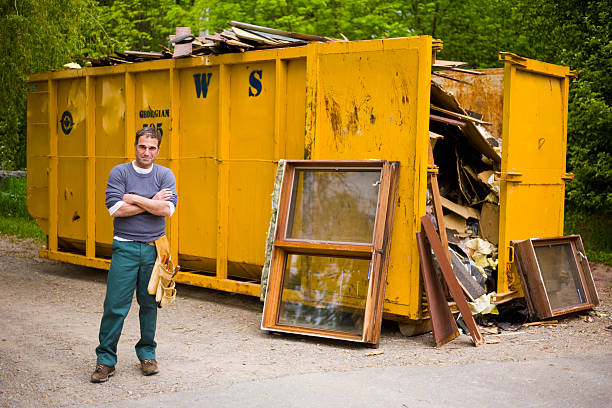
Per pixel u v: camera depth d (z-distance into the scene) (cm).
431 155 664
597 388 478
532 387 480
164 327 688
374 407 439
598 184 1312
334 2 1575
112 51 1488
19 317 723
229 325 696
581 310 745
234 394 468
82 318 723
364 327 600
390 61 654
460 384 488
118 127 927
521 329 685
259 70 761
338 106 689
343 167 663
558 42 1406
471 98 855
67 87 1011
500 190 719
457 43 1614
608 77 1248
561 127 815
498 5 1608
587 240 1288
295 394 466
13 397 467
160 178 520
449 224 738
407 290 641
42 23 1156
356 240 643
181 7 1730
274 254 668
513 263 725
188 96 838
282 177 684
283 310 657
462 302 621
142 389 483
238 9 1548
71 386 491
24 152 1842
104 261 939
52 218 1030
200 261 838
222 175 793
